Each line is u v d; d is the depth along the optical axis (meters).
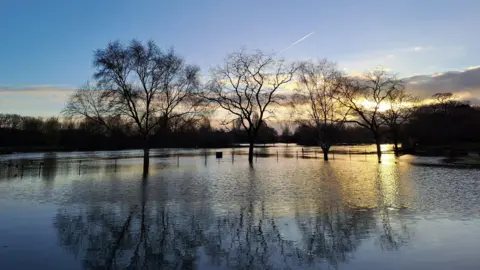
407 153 68.00
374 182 26.91
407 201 18.53
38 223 14.55
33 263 10.01
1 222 14.72
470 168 37.53
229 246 11.45
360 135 119.38
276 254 10.59
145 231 13.27
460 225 13.26
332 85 55.25
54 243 11.85
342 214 15.56
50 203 19.08
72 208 17.61
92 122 40.84
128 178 32.03
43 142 114.06
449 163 44.12
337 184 25.95
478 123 76.69
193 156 73.56
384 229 12.93
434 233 12.20
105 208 17.55
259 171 38.06
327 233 12.60
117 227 13.86
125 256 10.63
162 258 10.43
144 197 20.81
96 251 11.06
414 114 82.81
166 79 40.91
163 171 39.28
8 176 34.59
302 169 40.06
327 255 10.34
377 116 61.34
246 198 20.11
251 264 9.85
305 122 57.94
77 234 12.93
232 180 29.50
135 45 39.31
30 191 23.88
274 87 52.12
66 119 39.91
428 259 9.69
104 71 37.88
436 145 74.06
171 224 14.23
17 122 136.38
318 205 17.75
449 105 94.88
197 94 42.53
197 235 12.70
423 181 27.08
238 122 54.53
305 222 14.25
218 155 60.94
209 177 32.22
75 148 109.12
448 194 20.69
